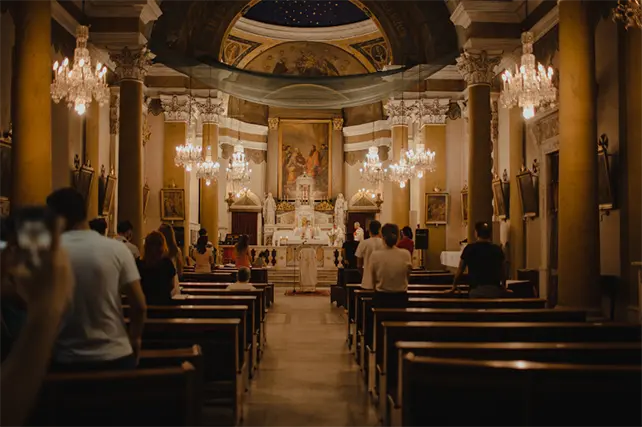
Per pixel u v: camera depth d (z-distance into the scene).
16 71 8.98
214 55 17.02
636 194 9.55
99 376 3.01
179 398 3.10
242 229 28.03
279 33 26.19
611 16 10.24
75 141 13.81
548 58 12.97
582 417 3.49
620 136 9.98
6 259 1.40
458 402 3.59
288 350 9.43
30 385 1.30
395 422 5.03
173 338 5.95
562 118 9.64
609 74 10.37
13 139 8.96
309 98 17.44
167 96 18.66
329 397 6.59
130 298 3.65
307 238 24.69
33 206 1.36
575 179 9.44
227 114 26.64
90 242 3.49
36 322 1.33
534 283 13.45
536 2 12.78
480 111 13.35
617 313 10.01
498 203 15.97
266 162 29.25
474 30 13.36
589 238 9.39
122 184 13.00
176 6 15.78
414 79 16.48
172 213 18.55
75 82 8.99
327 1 25.64
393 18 17.31
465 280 12.07
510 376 3.50
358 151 28.72
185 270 14.49
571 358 4.49
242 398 6.34
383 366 5.68
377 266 7.17
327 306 15.26
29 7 8.95
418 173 16.77
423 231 16.77
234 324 5.72
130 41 12.91
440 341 5.66
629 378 3.44
